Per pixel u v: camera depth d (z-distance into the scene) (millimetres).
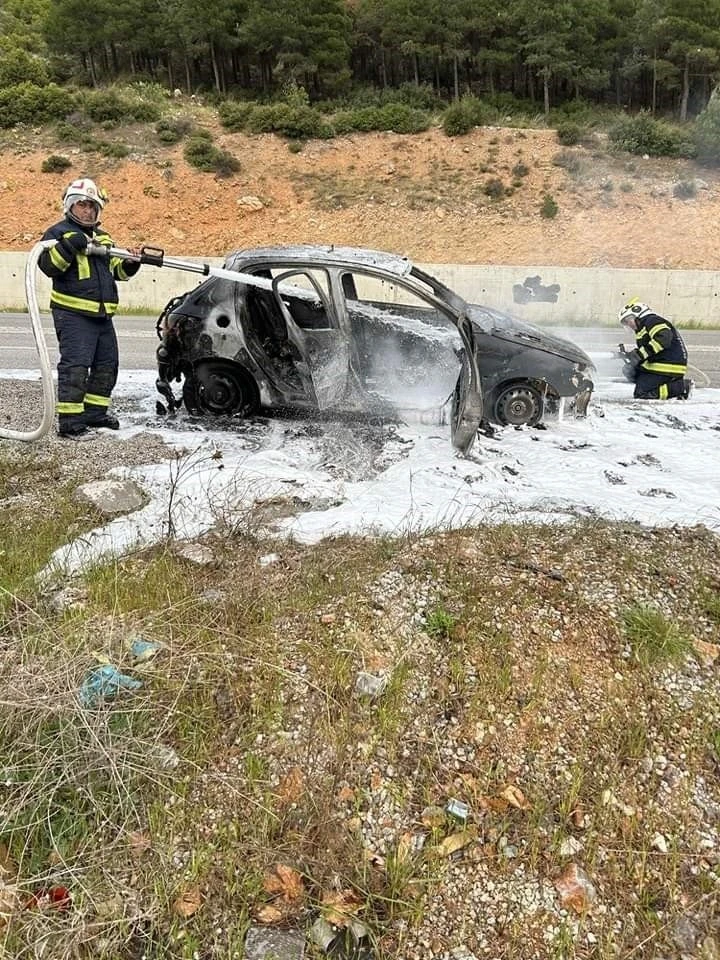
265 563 3588
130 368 9211
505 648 3010
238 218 22641
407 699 2764
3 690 2555
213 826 2285
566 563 3605
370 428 5812
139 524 3961
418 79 32656
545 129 26562
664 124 25844
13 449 5078
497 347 5633
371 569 3512
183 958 1939
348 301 6500
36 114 25531
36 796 2270
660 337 7020
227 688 2766
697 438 5742
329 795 2406
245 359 5867
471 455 5109
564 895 2207
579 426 5867
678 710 2836
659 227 21469
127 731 2488
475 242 21578
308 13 30328
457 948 2047
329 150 25547
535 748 2639
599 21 30781
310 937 2033
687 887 2266
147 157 24203
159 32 30797
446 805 2420
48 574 3430
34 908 2020
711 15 29547
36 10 38906
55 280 5156
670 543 3865
